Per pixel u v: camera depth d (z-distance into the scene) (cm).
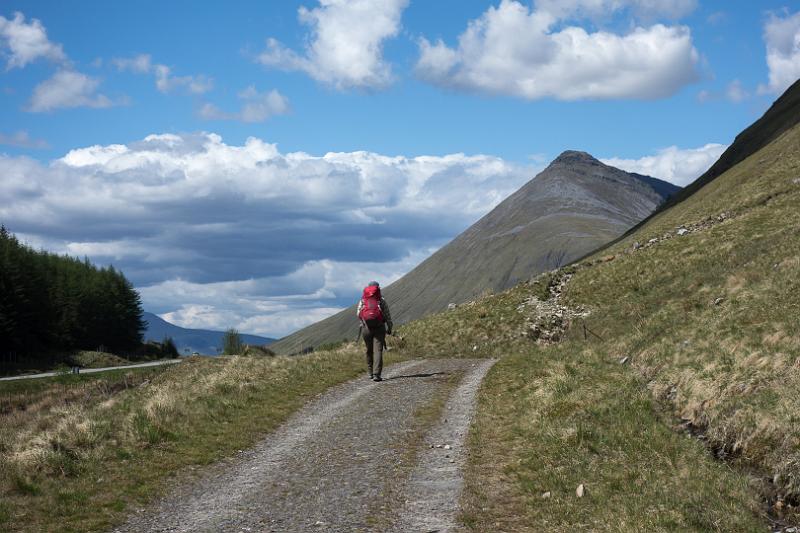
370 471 1152
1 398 5575
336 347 3638
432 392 1852
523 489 1031
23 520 953
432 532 866
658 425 1301
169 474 1185
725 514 911
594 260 4416
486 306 3956
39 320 11075
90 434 1339
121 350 13150
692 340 1761
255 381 2055
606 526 871
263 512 974
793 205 3688
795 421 1083
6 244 11438
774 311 1667
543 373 1892
